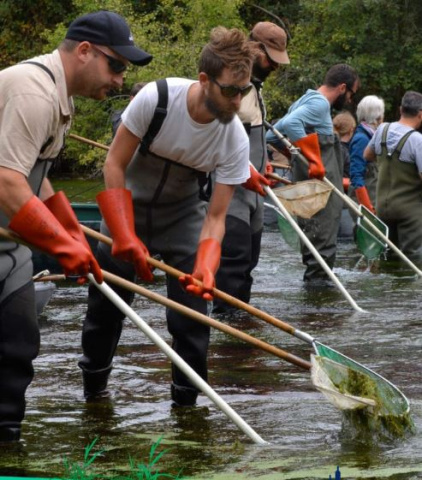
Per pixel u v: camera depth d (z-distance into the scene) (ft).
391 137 38.37
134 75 73.61
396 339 23.49
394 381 19.33
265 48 26.37
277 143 31.89
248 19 100.68
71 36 14.76
